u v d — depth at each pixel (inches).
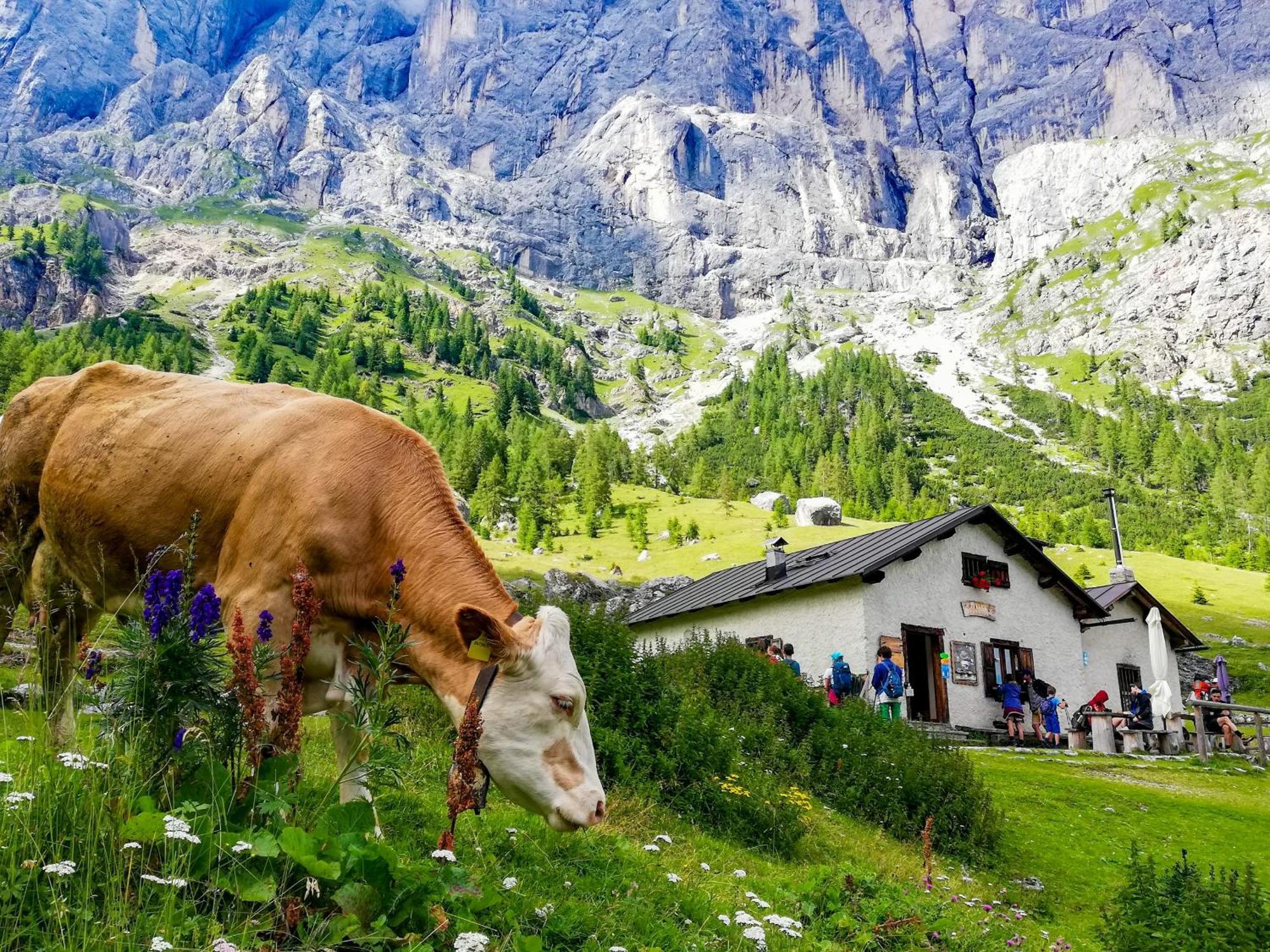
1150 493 7190.0
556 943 210.7
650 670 517.3
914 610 1192.8
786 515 4192.9
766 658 733.9
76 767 164.4
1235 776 952.3
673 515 4200.3
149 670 169.9
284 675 175.9
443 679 208.7
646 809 422.6
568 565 3218.5
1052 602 1369.3
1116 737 1163.3
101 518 239.5
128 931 143.6
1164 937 360.5
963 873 514.9
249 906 163.9
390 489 221.3
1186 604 3125.0
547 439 5605.3
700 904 280.8
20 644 417.7
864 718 724.0
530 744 198.2
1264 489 6722.4
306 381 7239.2
